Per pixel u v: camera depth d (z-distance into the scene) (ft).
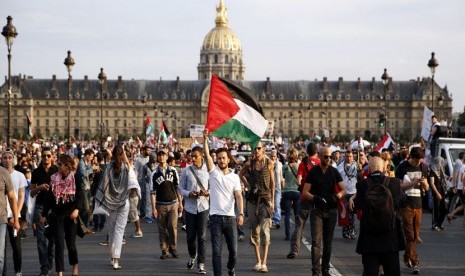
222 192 66.90
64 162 68.85
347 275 71.41
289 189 101.60
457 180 114.73
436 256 85.15
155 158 124.26
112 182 75.77
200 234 74.23
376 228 54.75
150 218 126.82
